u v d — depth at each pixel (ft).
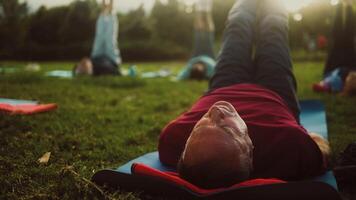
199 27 18.31
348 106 9.37
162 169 4.83
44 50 32.04
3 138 6.48
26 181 4.69
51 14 33.32
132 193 4.14
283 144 4.34
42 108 8.35
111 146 6.44
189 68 17.13
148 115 9.07
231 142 3.76
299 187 3.60
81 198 4.11
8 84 12.98
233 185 3.80
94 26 33.71
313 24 34.01
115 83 14.01
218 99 5.14
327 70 12.87
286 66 6.01
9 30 31.07
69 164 5.52
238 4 6.79
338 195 3.57
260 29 6.45
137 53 35.22
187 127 4.74
